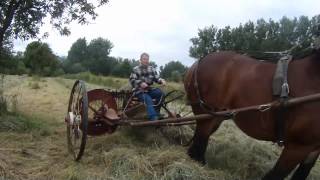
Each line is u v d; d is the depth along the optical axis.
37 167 4.09
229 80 3.86
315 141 3.34
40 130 5.36
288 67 3.50
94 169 4.04
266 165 4.16
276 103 3.39
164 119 4.30
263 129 3.58
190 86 4.26
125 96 4.80
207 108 4.08
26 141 4.96
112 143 4.62
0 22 6.27
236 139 4.73
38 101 7.89
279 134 3.46
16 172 3.88
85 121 4.17
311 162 3.61
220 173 3.90
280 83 3.43
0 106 6.12
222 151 4.43
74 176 3.81
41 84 10.84
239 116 3.72
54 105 7.58
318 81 3.38
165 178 3.72
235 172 4.06
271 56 3.76
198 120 4.20
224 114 3.71
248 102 3.67
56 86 10.88
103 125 4.59
